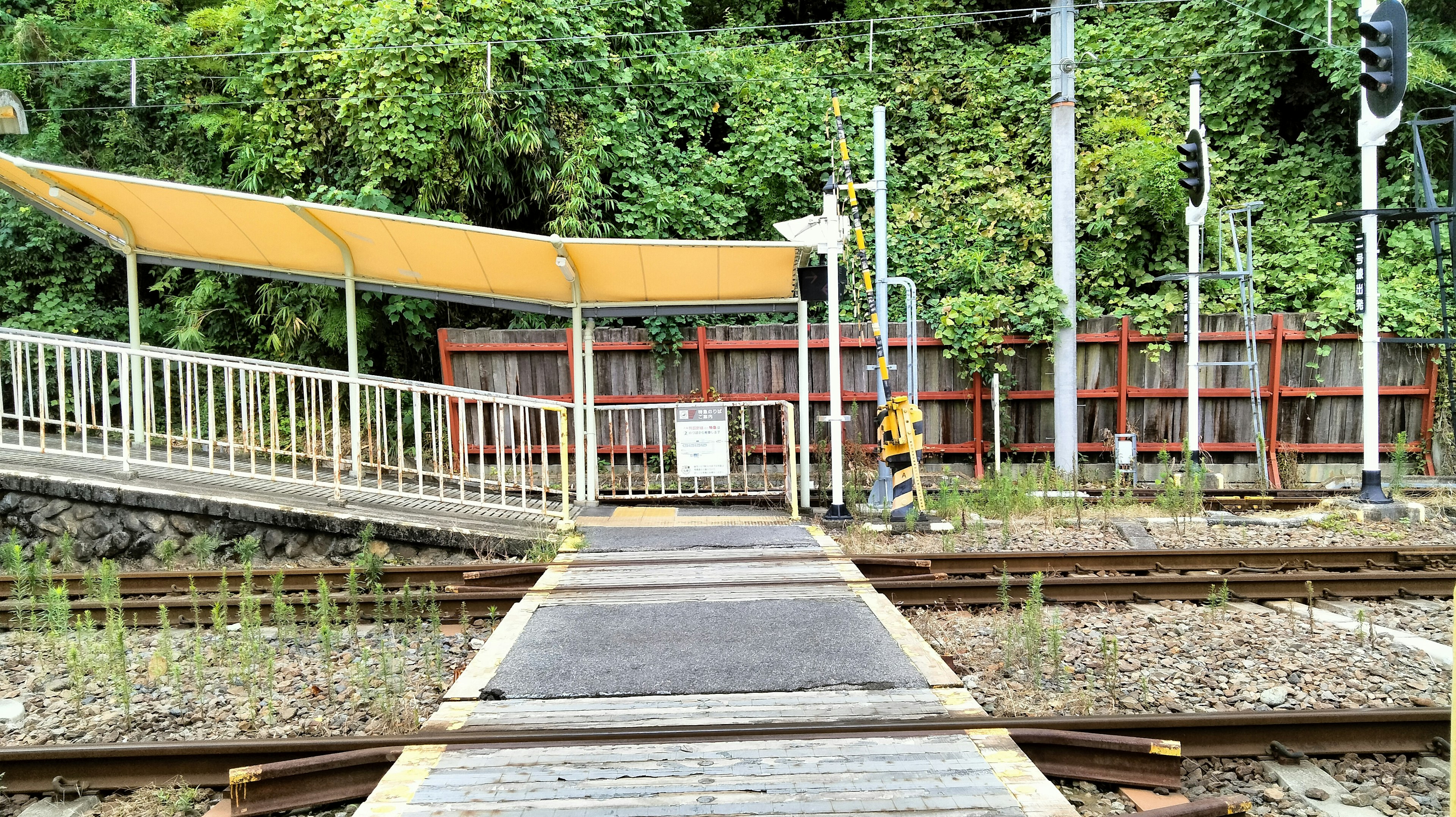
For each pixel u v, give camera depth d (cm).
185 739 437
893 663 482
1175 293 1355
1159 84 1645
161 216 973
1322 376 1303
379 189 1376
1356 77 1440
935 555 769
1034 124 1623
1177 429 1340
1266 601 693
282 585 744
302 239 1004
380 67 1330
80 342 891
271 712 460
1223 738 412
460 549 840
